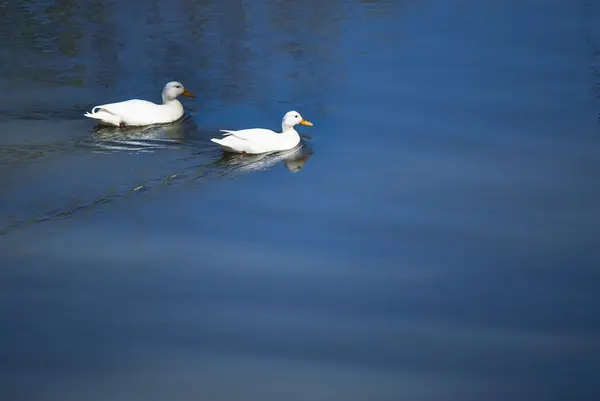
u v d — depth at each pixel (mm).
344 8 34219
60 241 17016
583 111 24000
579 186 19625
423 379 13430
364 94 25484
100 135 21734
